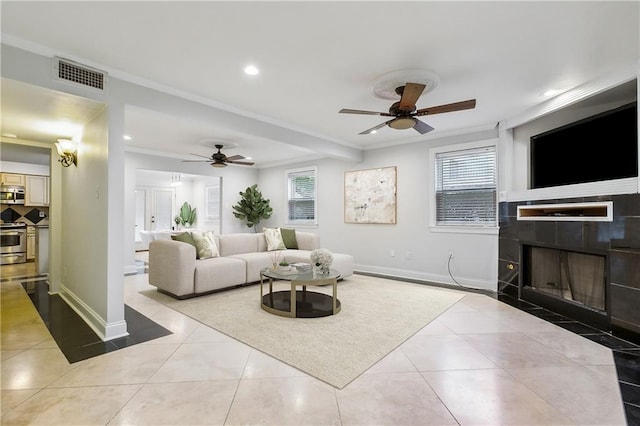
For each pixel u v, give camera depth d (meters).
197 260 4.39
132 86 2.84
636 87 2.90
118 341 2.65
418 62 2.62
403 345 2.59
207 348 2.52
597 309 3.04
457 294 4.23
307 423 1.64
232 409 1.75
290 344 2.59
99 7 1.91
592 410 1.75
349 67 2.71
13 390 1.92
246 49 2.41
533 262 3.92
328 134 4.98
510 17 2.03
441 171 5.02
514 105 3.70
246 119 3.86
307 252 5.34
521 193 3.97
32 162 6.52
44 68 2.36
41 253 5.38
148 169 6.10
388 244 5.58
